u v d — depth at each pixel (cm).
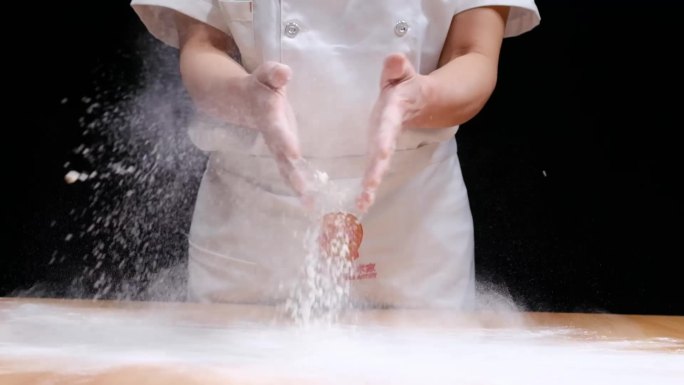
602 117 231
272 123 112
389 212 140
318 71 137
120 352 83
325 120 138
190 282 146
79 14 232
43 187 237
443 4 138
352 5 136
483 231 234
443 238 142
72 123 235
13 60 237
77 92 235
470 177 234
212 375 72
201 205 147
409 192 141
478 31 141
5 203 237
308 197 110
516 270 233
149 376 72
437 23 140
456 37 143
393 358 82
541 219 234
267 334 97
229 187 144
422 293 141
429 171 143
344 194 130
